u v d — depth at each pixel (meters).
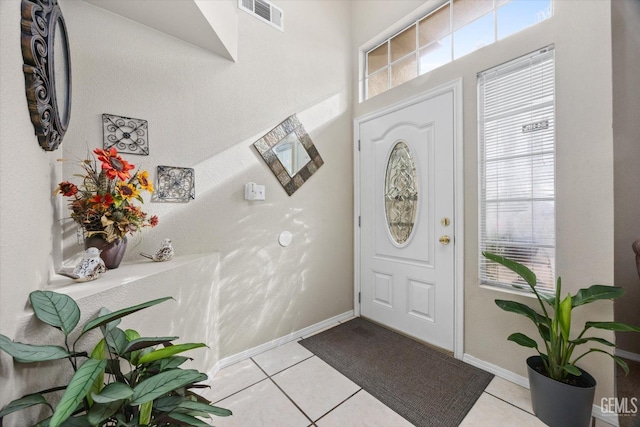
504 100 1.61
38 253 0.91
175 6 1.30
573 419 1.16
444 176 1.88
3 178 0.69
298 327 2.16
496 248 1.65
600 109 1.26
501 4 1.65
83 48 1.27
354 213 2.57
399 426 1.26
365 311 2.49
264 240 1.95
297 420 1.29
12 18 0.73
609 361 1.26
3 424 0.65
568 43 1.35
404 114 2.13
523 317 1.51
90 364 0.65
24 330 0.74
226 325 1.75
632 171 1.65
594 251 1.29
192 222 1.62
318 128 2.29
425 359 1.80
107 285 0.96
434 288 1.96
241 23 1.82
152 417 0.77
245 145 1.84
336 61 2.43
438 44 1.97
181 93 1.57
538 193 1.48
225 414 0.76
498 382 1.55
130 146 1.40
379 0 2.32
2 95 0.69
